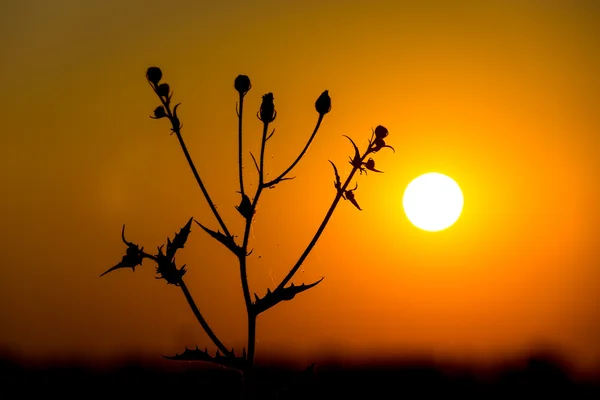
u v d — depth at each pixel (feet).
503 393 67.82
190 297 18.58
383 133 20.07
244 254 18.71
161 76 20.36
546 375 70.85
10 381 56.59
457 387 67.31
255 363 18.49
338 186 19.66
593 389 71.36
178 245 18.70
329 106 20.26
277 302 18.42
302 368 18.28
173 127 19.93
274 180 19.38
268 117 19.76
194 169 19.29
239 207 18.98
